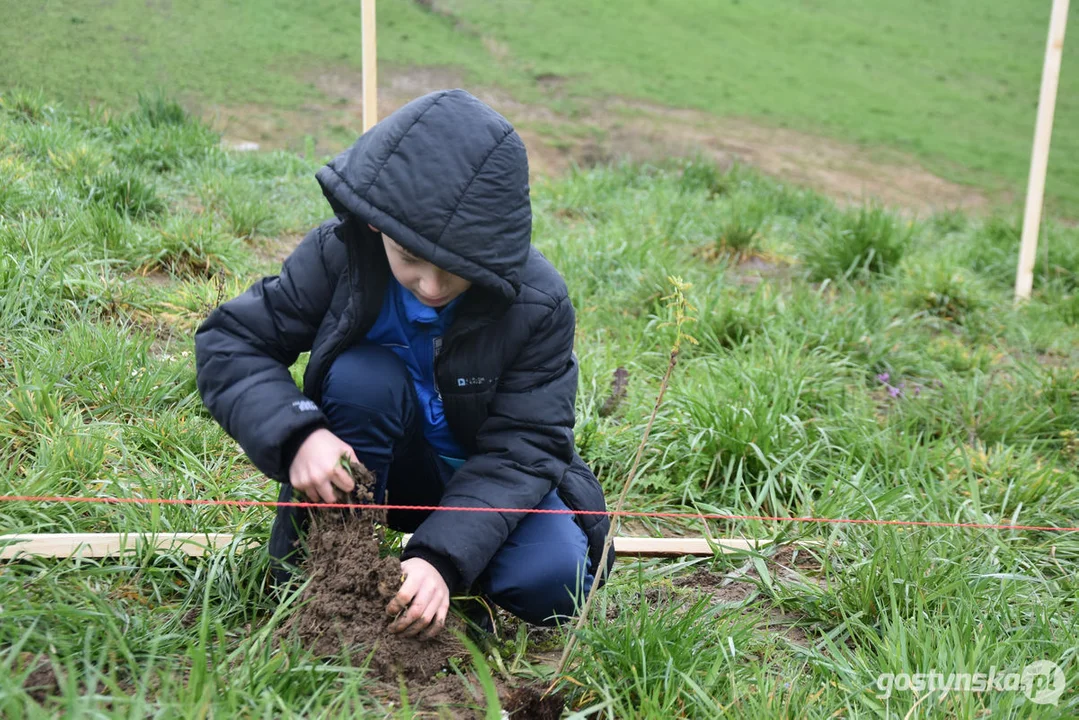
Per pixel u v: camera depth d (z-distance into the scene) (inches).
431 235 74.7
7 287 143.6
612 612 99.9
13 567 91.1
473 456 89.4
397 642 81.9
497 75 340.2
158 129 243.0
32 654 77.8
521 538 89.0
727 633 93.7
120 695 69.1
